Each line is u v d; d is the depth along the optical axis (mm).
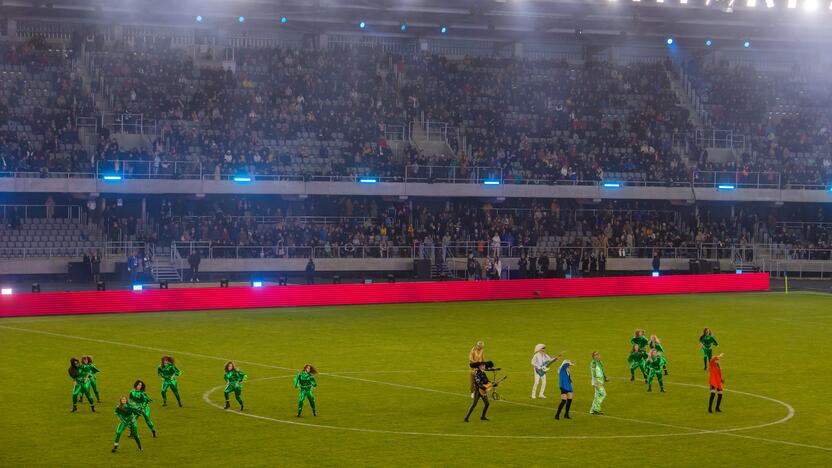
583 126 110438
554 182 99812
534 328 65438
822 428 37344
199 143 94062
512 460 32219
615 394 43625
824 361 53281
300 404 38469
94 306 72000
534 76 116312
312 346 56750
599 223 103562
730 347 58312
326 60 109438
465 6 106938
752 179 106625
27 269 84000
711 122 114938
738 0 109750
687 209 107688
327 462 31766
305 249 92688
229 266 89125
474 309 76438
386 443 34375
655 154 107688
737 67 123875
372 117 104500
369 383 45688
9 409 39375
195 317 69750
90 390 42688
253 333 61750
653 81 118312
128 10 101000
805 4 112500
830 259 106312
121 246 88688
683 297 87500
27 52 98375
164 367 40125
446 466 31438
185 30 109375
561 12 108312
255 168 93188
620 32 118000
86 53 102062
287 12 104812
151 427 34781
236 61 107562
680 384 46219
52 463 31547
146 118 96750
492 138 105500
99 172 86812
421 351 55219
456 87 111312
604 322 69000
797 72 126562
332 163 96875
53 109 94750
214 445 33875
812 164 113438
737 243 106000
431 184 96250
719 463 32188
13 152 87438
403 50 117688
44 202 90188
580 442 34719
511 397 42750
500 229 98812
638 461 32312
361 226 96750
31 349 54406
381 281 90938
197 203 94688
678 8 109125
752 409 40656
